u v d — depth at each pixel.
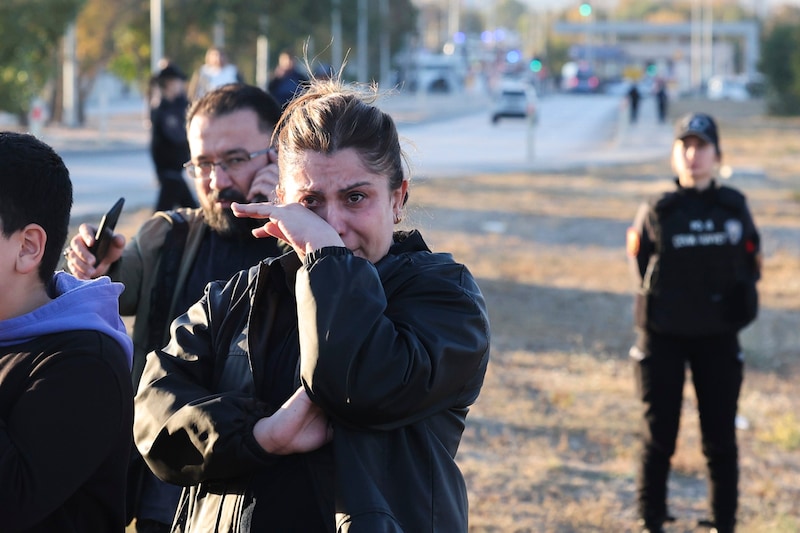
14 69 27.77
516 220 21.73
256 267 3.14
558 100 93.44
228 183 4.26
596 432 9.28
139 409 2.96
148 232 4.37
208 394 2.95
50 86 48.50
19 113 29.44
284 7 53.03
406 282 2.85
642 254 6.64
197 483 2.87
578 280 16.25
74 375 2.81
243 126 4.27
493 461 8.38
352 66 77.50
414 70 106.00
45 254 2.92
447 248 18.22
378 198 2.88
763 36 66.88
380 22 81.12
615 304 14.78
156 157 13.27
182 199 13.28
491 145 43.03
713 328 6.53
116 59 50.97
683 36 161.38
